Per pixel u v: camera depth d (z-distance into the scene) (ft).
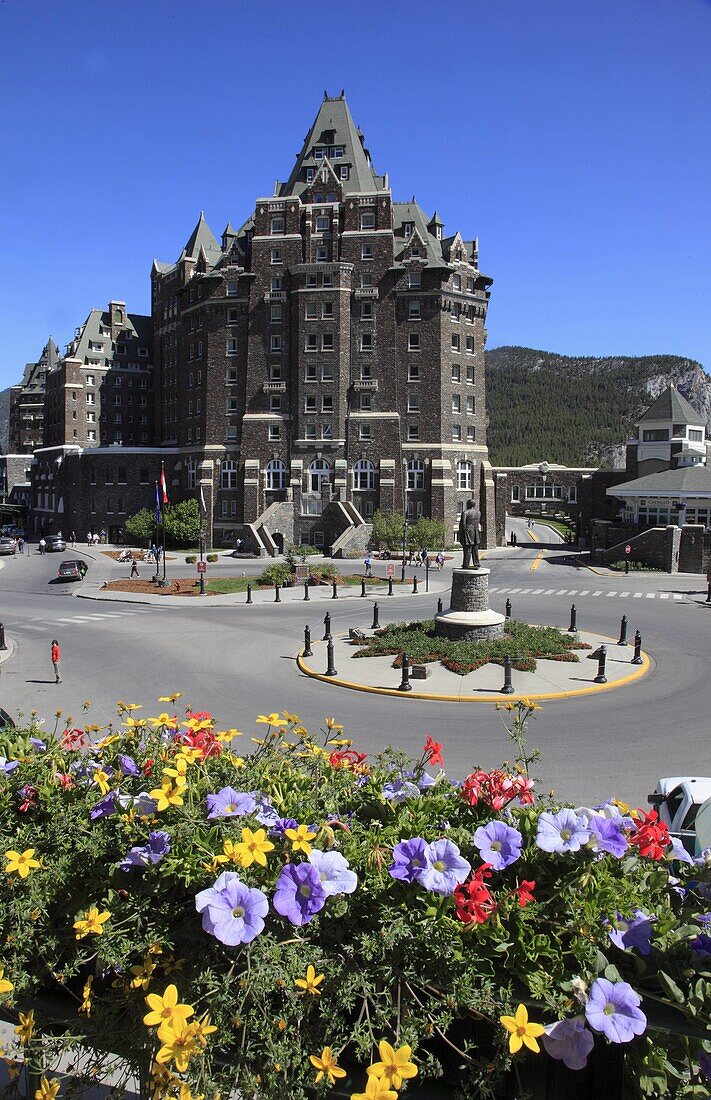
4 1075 18.75
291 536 266.77
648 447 284.61
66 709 70.33
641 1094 13.42
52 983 16.81
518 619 124.77
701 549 196.75
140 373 378.12
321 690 78.18
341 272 264.72
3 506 439.22
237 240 277.85
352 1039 13.46
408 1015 13.73
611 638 106.01
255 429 272.72
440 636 96.84
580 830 14.98
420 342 268.21
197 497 284.61
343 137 283.59
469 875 15.23
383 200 266.16
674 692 76.48
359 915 14.69
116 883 15.90
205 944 14.80
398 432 265.95
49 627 119.55
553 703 72.49
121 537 309.22
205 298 279.28
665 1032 12.98
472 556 98.53
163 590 163.84
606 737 60.90
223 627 118.62
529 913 14.01
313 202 271.69
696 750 57.21
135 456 309.63
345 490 266.77
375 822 17.29
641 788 49.11
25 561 232.53
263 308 273.13
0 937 16.26
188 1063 13.33
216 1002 13.76
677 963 13.75
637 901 14.58
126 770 19.21
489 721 66.03
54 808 18.29
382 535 239.71
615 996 12.59
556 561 226.17
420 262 265.95
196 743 20.80
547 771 52.60
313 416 269.23
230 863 14.92
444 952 13.84
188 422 300.40
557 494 347.97
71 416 360.28
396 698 74.79
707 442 329.72
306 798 17.99
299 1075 13.52
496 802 17.15
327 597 154.10
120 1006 14.94
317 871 14.21
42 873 16.44
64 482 348.38
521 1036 12.39
